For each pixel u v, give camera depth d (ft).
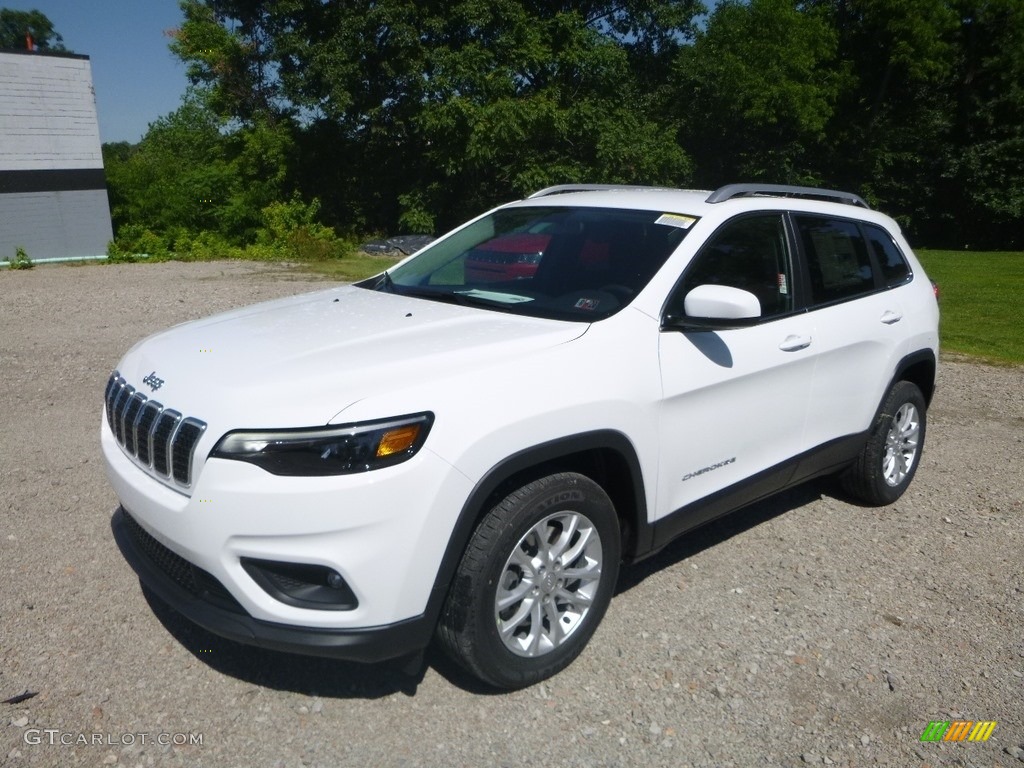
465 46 81.41
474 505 9.84
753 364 13.29
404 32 79.71
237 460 9.34
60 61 71.97
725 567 14.61
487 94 80.84
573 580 11.29
